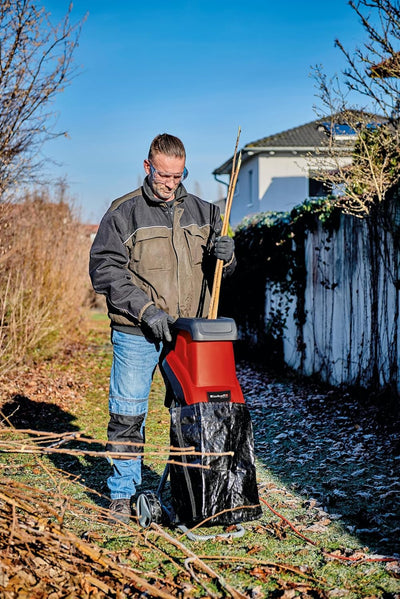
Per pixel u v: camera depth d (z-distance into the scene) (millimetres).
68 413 6613
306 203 8516
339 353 7754
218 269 3434
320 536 3461
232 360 3312
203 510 3078
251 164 25297
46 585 2627
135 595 2709
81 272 13383
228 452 3062
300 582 2912
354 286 7328
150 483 4320
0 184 7594
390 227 6453
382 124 6781
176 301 3490
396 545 3316
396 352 6504
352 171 6848
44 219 11891
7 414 6367
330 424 6086
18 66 7125
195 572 2986
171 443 3234
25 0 6848
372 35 6402
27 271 9539
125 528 3322
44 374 8656
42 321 8961
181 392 3277
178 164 3295
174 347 3408
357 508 3885
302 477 4543
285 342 9594
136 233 3441
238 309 11727
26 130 7539
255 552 3244
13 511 2863
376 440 5406
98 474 4508
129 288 3361
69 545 2951
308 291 8617
